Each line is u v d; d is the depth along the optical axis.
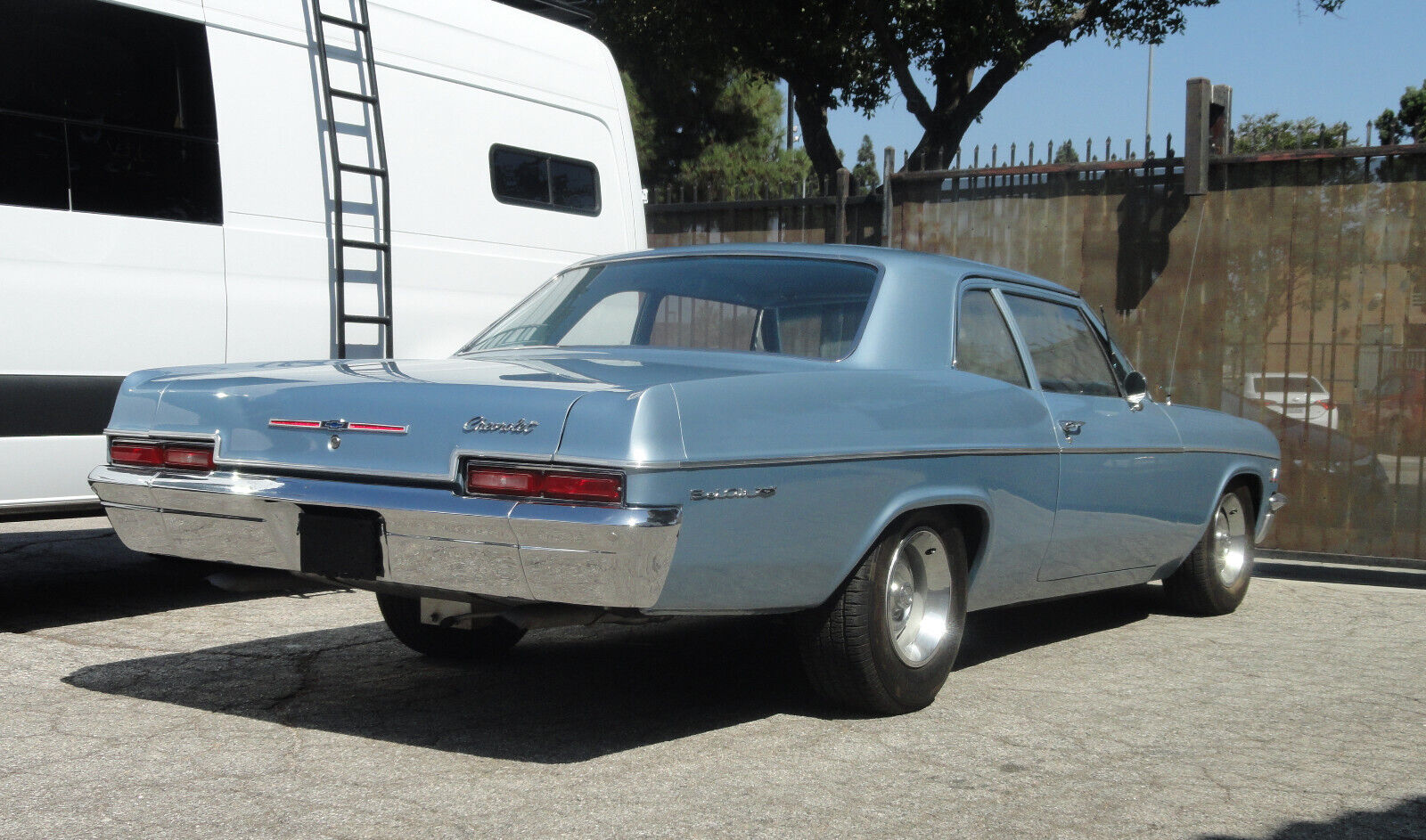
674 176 29.53
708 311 4.25
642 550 3.05
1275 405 7.76
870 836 2.96
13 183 4.73
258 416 3.57
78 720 3.82
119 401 3.89
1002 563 4.39
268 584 3.81
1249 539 6.32
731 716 4.00
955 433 4.05
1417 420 7.41
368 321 5.94
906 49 22.11
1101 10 23.05
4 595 6.02
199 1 5.36
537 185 7.00
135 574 6.71
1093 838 3.00
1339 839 3.05
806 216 9.36
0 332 4.68
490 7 6.82
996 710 4.17
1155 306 8.07
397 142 6.18
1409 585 7.52
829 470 3.55
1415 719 4.21
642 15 23.52
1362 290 7.54
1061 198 8.34
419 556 3.28
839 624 3.80
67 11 4.91
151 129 5.16
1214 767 3.60
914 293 4.23
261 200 5.55
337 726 3.81
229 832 2.89
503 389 3.26
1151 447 5.15
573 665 4.69
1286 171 7.70
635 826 2.99
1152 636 5.60
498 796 3.18
